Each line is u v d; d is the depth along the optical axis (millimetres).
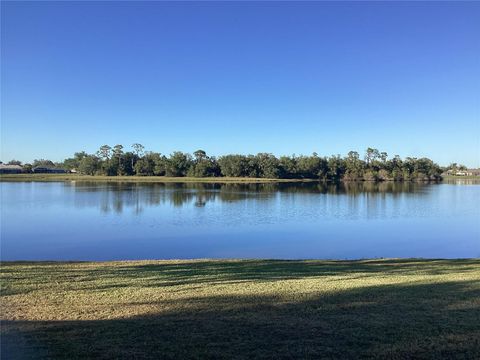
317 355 5500
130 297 8836
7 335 6238
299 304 7945
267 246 23547
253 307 7770
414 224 32562
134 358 5422
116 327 6598
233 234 27531
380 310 7492
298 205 46625
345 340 6012
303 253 21703
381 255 21375
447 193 69750
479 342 5898
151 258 20391
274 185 94625
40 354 5520
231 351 5633
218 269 13492
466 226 31578
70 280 11156
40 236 26531
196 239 25625
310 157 130875
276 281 10734
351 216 37219
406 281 10445
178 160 128750
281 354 5535
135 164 133625
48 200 50875
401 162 134875
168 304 8094
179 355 5508
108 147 134375
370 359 5387
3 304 8242
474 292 8875
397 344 5844
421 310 7477
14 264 15344
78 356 5461
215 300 8375
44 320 7031
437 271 12977
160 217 35812
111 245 23703
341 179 129250
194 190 72250
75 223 32188
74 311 7629
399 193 69188
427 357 5434
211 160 134250
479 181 138000
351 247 23422
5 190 69750
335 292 8961
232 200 52406
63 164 169125
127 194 61469
